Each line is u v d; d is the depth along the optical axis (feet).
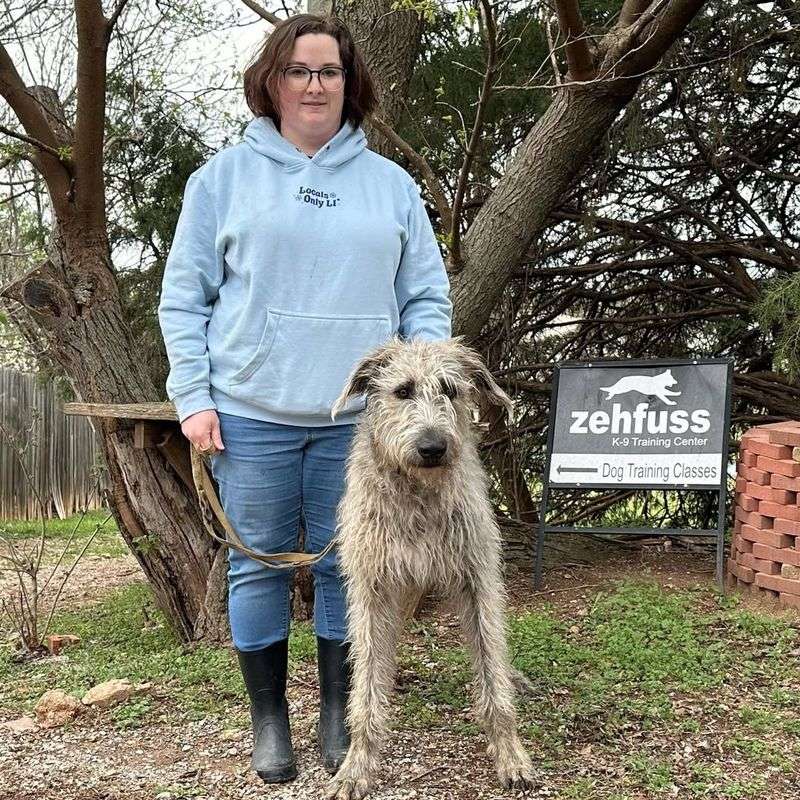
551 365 28.19
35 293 19.36
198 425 11.53
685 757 11.87
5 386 44.80
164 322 11.75
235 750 12.70
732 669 14.76
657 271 30.30
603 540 23.73
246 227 11.39
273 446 11.69
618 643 15.93
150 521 19.22
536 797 10.93
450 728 13.00
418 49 25.52
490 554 11.97
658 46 18.63
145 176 26.58
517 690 14.07
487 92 17.97
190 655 17.56
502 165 27.53
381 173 12.35
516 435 28.78
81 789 11.75
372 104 12.56
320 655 12.68
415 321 12.48
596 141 20.16
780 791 10.92
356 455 11.74
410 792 11.12
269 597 12.12
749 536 18.38
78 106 18.51
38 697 15.67
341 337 11.55
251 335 11.44
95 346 19.67
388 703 11.69
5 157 19.57
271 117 12.16
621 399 21.29
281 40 11.63
